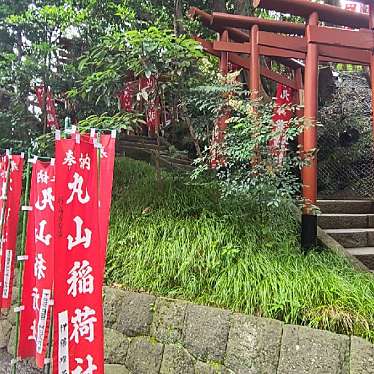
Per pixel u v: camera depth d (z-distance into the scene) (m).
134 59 3.75
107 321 3.30
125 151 6.11
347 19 3.88
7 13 6.05
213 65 4.78
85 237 2.37
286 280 2.70
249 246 3.12
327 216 4.29
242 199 3.41
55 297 2.24
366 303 2.44
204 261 3.11
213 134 3.79
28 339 3.07
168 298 3.03
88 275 2.36
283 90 5.73
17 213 3.59
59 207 2.29
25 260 3.11
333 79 7.51
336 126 6.68
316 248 3.32
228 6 7.46
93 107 5.28
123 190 4.47
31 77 5.30
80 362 2.29
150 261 3.37
